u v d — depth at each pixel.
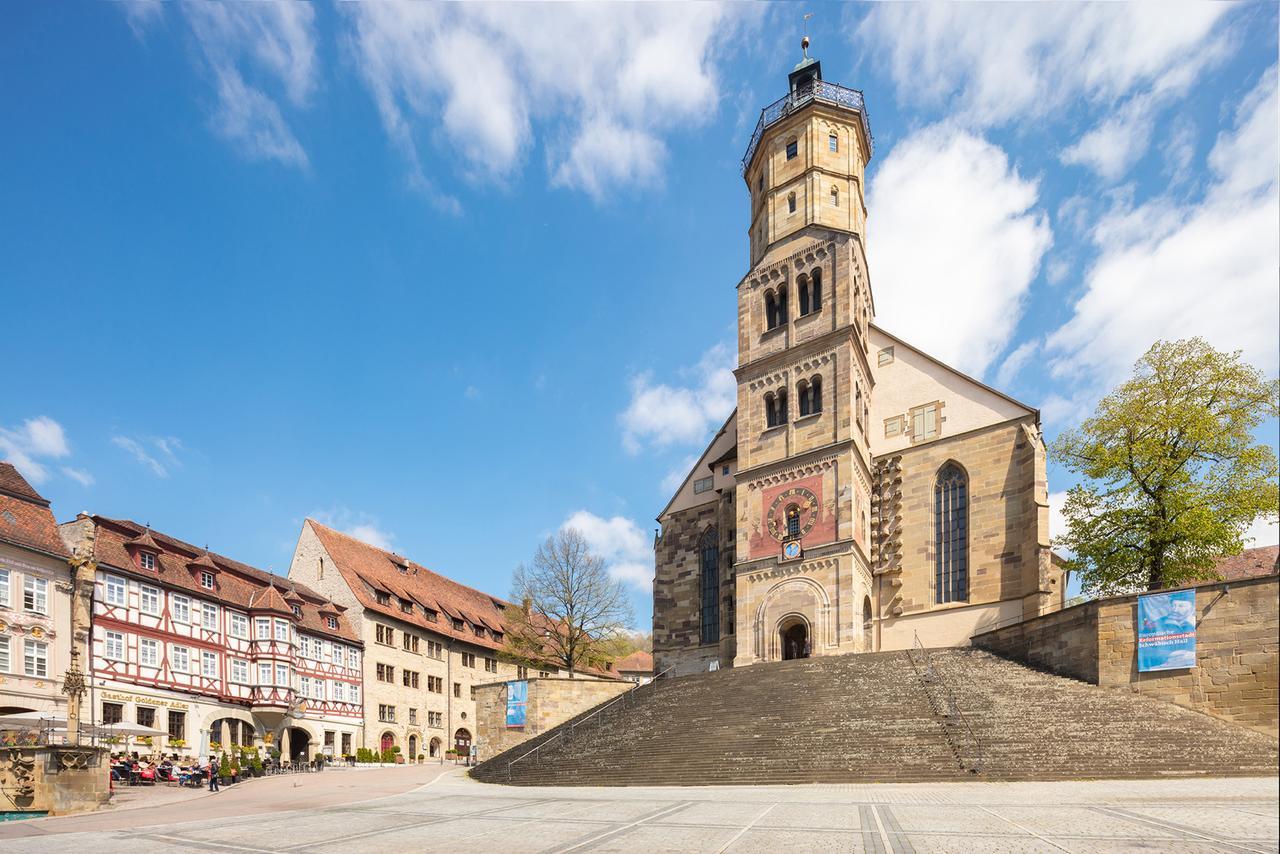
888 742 26.09
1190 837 12.54
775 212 55.16
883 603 48.06
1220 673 26.98
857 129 56.19
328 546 65.06
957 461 47.75
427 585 75.06
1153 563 36.03
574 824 17.09
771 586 47.41
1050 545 43.38
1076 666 31.12
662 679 42.66
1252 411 35.59
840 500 45.69
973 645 37.97
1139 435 37.00
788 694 33.44
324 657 56.47
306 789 31.81
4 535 37.19
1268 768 21.30
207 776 36.56
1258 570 55.59
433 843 15.24
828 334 48.75
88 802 26.52
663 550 60.81
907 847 12.49
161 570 46.75
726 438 59.66
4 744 31.38
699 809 18.66
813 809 17.61
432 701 67.00
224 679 49.00
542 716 41.56
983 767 23.12
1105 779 21.47
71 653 39.25
